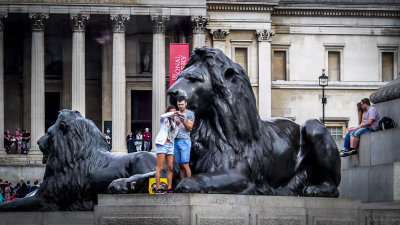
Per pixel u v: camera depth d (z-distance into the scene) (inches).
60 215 688.4
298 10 3769.7
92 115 3700.8
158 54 3486.7
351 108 3777.1
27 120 3617.1
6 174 3176.7
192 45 3548.2
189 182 549.6
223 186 564.4
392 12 3774.6
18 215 693.3
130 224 528.4
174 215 520.1
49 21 3565.5
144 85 3713.1
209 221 522.0
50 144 764.0
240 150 590.2
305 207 593.9
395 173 742.5
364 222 627.2
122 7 3479.3
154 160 743.1
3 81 3511.3
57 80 3676.2
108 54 3644.2
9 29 3663.9
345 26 3794.3
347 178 849.5
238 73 601.9
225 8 3690.9
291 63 3782.0
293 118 3764.8
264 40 3703.3
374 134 837.2
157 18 3489.2
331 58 3804.1
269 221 564.4
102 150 762.8
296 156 648.4
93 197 749.3
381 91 880.9
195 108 589.9
